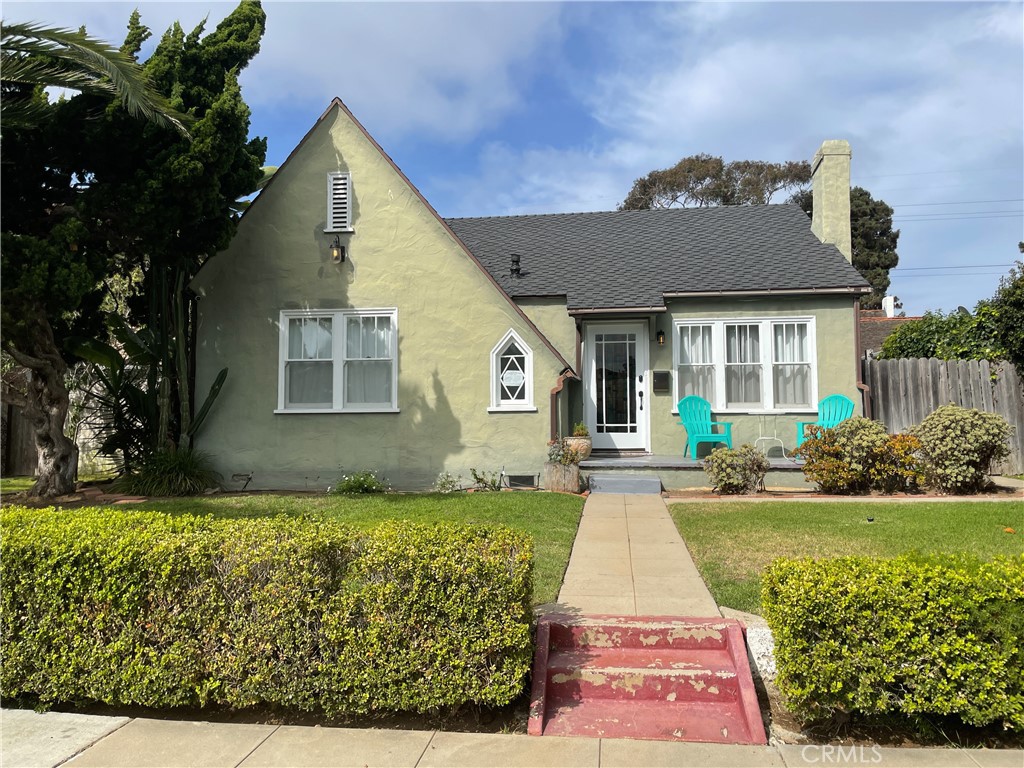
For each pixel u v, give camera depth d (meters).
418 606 4.59
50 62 10.42
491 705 4.70
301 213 12.86
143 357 12.29
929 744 4.37
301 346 12.89
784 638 4.40
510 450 12.38
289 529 5.05
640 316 13.88
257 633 4.70
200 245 11.59
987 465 10.94
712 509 9.86
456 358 12.54
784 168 43.09
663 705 4.89
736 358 13.78
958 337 15.29
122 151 10.48
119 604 4.80
